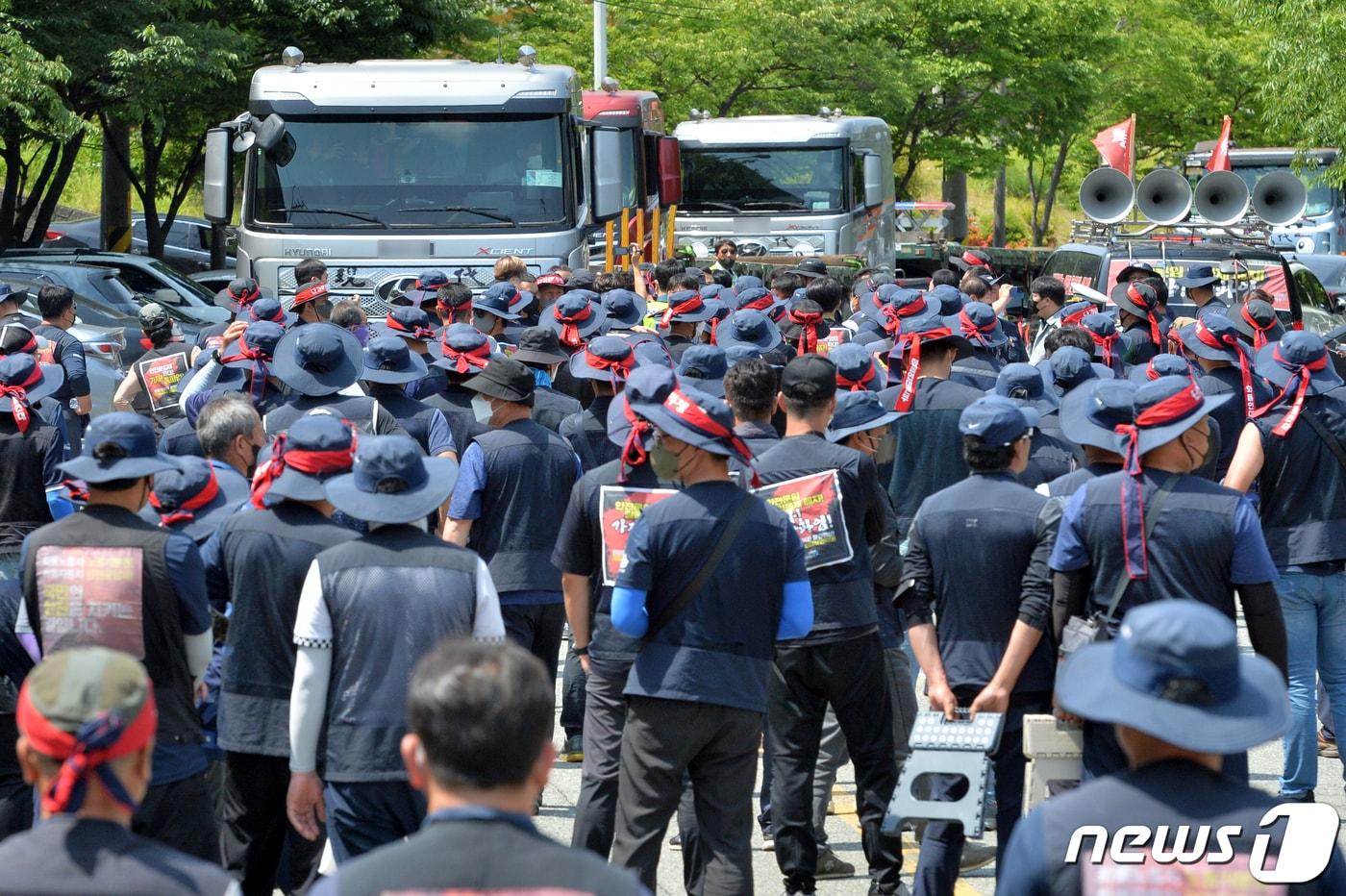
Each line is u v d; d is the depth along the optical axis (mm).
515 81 28922
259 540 9859
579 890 5082
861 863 12867
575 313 18484
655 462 9992
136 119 46344
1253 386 15477
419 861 5129
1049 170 115562
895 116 71875
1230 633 5660
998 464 10508
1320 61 43969
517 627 13180
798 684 11219
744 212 46656
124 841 5785
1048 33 72938
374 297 28656
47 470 14578
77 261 43281
